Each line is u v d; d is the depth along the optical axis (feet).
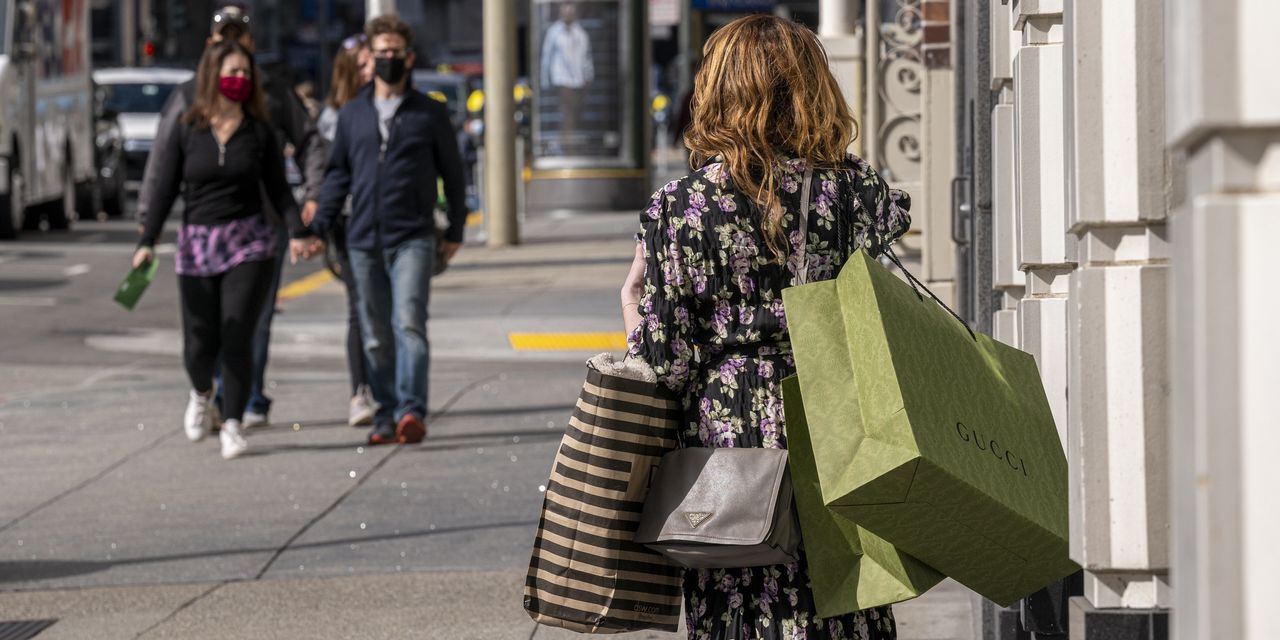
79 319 92.17
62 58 153.38
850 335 17.28
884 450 16.69
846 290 17.47
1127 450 18.62
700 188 18.24
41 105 145.38
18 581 36.96
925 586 17.84
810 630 18.26
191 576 36.96
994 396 17.83
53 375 72.54
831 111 18.63
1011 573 18.16
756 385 18.26
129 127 204.23
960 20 33.81
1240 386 10.97
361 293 51.08
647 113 166.20
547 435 53.21
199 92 48.42
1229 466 11.00
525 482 46.03
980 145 28.81
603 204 164.86
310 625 32.55
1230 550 11.02
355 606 33.91
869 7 56.80
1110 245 18.84
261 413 55.83
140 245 49.21
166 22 347.56
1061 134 23.54
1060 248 23.72
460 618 32.78
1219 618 11.06
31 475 49.29
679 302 18.20
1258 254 10.93
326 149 55.11
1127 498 18.62
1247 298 10.96
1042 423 18.29
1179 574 11.65
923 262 45.06
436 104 50.47
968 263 32.83
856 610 17.88
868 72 56.80
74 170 156.46
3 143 134.62
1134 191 18.39
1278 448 10.95
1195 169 11.59
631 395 18.35
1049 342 23.85
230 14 48.85
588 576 18.45
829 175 18.53
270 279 49.60
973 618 30.37
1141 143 18.37
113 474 48.98
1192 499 11.33
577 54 164.35
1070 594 24.53
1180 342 11.55
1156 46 18.31
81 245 135.95
